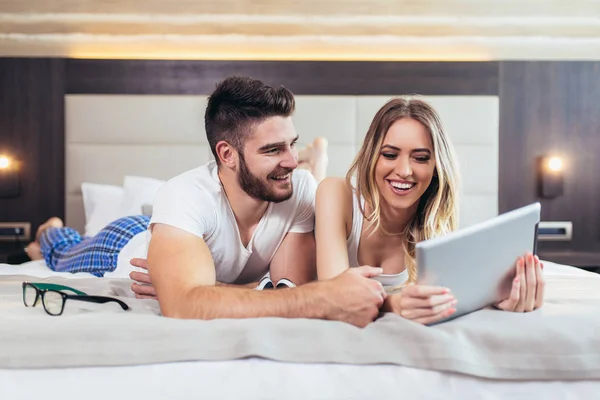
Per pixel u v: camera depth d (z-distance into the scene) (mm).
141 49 3664
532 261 1197
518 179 3695
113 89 3590
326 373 1021
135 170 3576
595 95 3705
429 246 1072
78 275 2252
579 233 3695
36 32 3615
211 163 1538
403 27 3691
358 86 3629
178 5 3641
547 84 3689
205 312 1144
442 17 3686
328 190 1473
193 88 3605
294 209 1549
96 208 3260
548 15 3691
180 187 1392
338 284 1143
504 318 1144
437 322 1129
